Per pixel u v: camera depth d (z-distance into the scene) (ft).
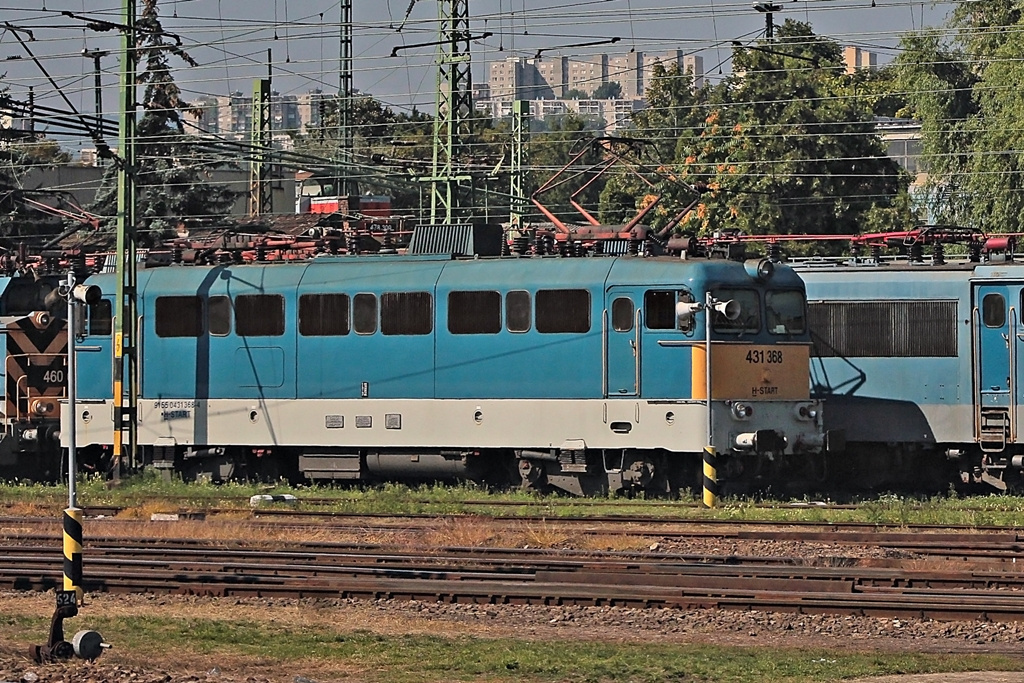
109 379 356.59
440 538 249.14
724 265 309.22
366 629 179.63
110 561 222.28
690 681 151.02
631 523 267.39
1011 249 324.80
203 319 346.13
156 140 371.76
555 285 315.37
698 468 311.27
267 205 597.52
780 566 216.33
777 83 652.89
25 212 609.01
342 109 626.23
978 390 319.88
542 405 315.58
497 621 184.44
